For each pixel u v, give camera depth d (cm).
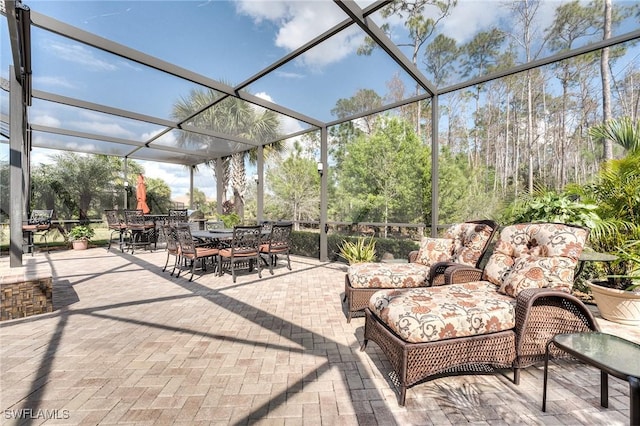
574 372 221
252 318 339
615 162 322
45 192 959
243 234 520
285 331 302
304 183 820
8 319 330
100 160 1084
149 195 1242
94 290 456
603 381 180
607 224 313
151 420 171
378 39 364
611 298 302
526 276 228
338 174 730
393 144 625
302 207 828
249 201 1084
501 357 204
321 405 186
